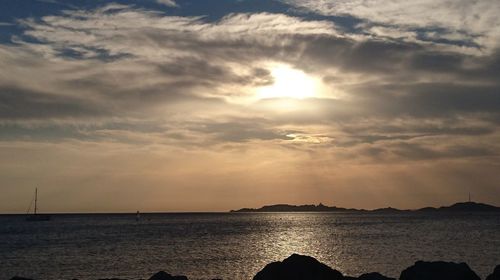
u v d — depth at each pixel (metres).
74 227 199.75
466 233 126.62
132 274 59.97
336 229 164.62
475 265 62.06
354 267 62.84
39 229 181.12
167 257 77.88
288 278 31.61
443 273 32.72
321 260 70.44
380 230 150.62
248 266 66.44
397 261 68.38
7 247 99.56
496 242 96.25
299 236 128.88
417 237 114.31
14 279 37.19
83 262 72.12
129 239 121.12
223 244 103.81
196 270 62.81
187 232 155.00
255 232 151.38
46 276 59.12
